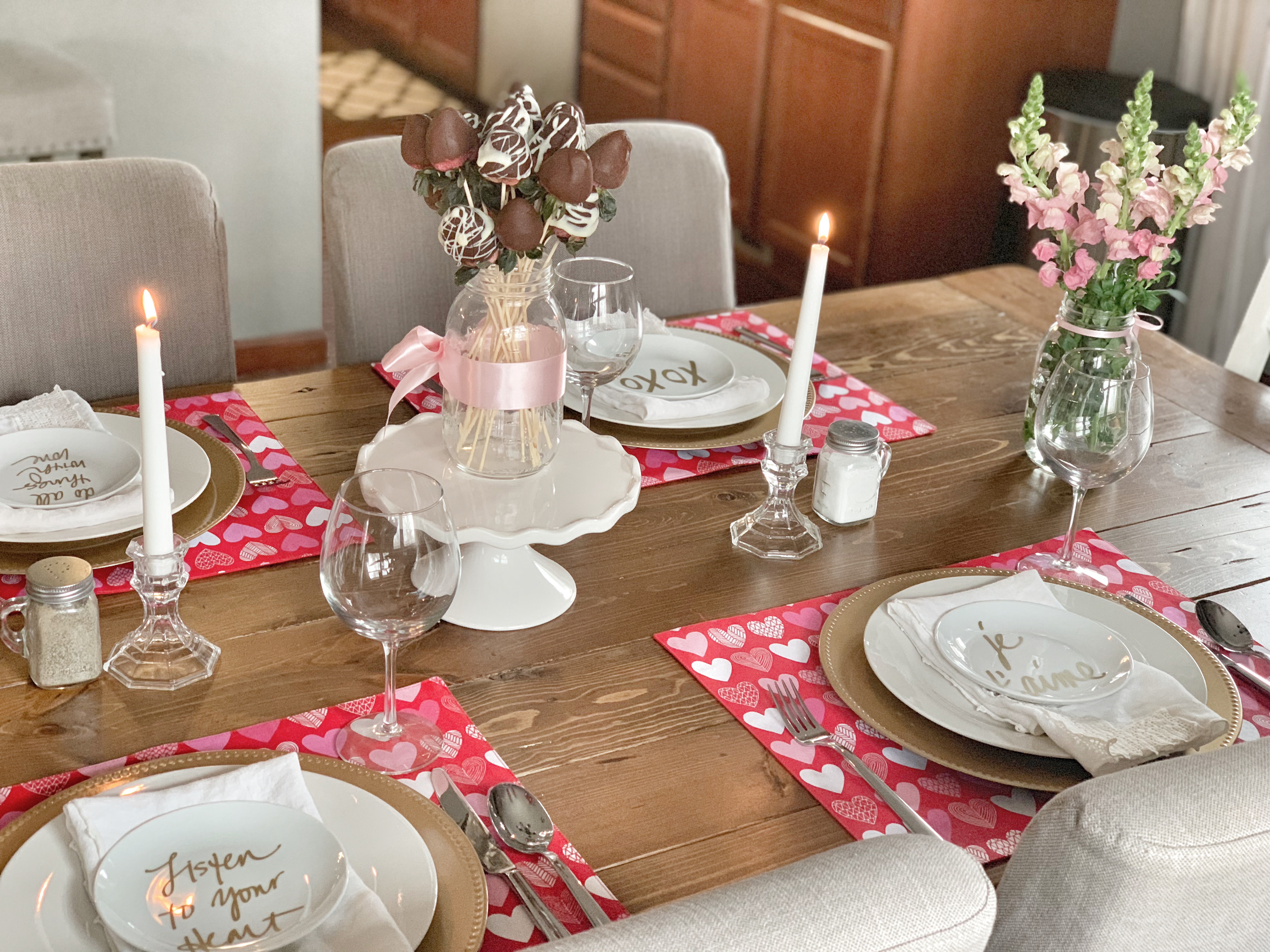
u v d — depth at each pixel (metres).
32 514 1.01
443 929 0.69
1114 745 0.84
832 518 1.18
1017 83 3.31
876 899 0.56
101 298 1.43
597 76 4.59
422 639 0.98
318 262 3.11
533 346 1.00
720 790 0.85
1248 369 1.81
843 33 3.40
